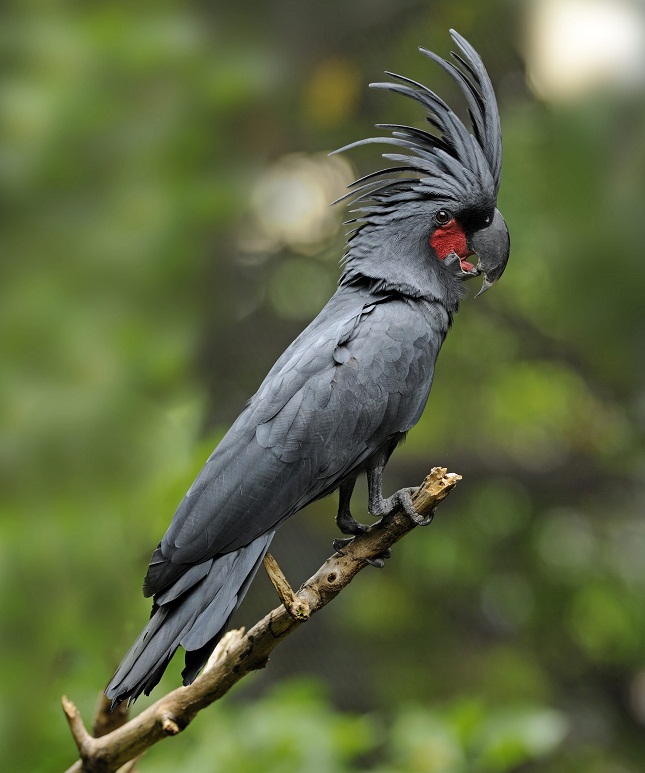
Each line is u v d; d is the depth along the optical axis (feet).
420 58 60.49
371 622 66.49
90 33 33.42
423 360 26.86
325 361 25.85
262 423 25.00
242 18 37.63
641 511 68.80
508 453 67.82
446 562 66.49
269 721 29.43
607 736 69.31
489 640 69.51
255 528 23.94
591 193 56.95
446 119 28.63
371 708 64.59
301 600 20.47
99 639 26.63
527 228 59.11
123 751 21.49
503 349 65.77
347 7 57.21
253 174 35.63
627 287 57.47
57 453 28.73
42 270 32.01
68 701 21.90
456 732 30.83
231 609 22.36
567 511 68.69
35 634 26.40
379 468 26.76
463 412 67.00
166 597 22.18
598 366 64.49
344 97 58.80
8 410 29.25
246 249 58.75
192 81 34.30
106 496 27.99
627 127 56.49
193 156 34.12
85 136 33.06
